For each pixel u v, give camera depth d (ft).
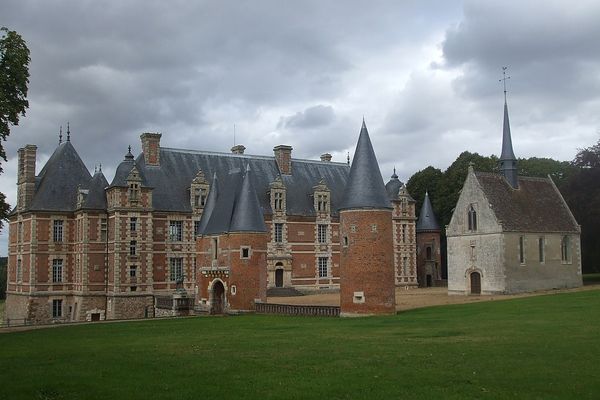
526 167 312.09
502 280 192.75
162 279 218.79
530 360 70.74
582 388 57.93
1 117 104.94
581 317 111.14
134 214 211.41
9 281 231.09
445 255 314.35
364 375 64.85
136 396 57.16
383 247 142.61
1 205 114.42
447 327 105.09
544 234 205.16
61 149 226.58
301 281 244.83
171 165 235.40
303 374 65.82
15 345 95.20
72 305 214.28
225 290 168.35
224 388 59.77
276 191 243.81
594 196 221.05
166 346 89.61
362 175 145.89
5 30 109.81
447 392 57.41
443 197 307.37
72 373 67.72
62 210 214.90
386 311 140.26
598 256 238.07
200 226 183.62
